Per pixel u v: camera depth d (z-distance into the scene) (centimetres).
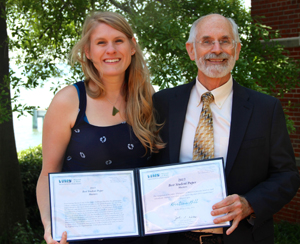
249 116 187
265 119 185
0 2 459
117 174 174
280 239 475
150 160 206
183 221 171
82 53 197
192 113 201
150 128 201
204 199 171
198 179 172
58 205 169
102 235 170
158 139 202
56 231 168
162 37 363
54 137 185
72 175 171
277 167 184
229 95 198
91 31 189
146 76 207
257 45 427
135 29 364
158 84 365
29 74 480
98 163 187
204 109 195
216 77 191
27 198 629
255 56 398
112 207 172
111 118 193
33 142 1212
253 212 178
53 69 480
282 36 512
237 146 182
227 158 183
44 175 188
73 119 186
